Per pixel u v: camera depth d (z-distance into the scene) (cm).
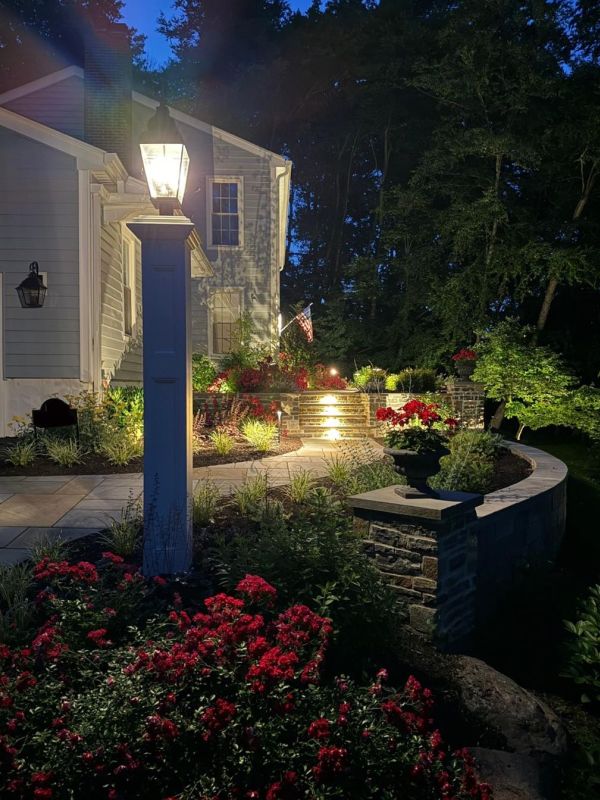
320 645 290
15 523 577
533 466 885
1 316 1052
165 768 226
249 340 1661
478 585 530
